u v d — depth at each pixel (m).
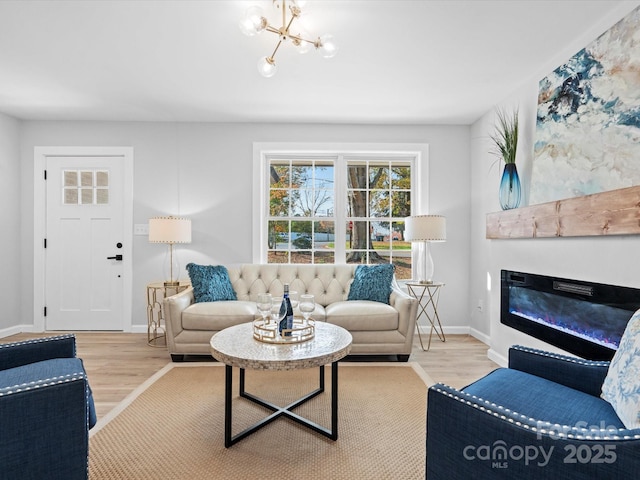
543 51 2.43
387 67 2.66
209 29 2.19
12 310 3.77
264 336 1.97
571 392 1.32
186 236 3.48
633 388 1.04
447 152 3.92
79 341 3.50
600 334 1.93
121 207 3.87
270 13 2.02
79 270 3.85
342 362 2.94
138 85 2.98
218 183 3.87
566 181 2.31
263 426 1.90
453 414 1.03
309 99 3.26
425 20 2.09
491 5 1.96
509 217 2.76
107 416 2.03
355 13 2.02
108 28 2.18
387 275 3.32
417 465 1.61
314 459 1.64
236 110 3.53
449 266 3.91
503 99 3.24
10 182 3.74
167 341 2.89
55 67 2.68
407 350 2.92
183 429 1.89
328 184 4.04
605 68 2.04
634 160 1.84
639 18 1.83
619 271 1.80
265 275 3.54
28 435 1.11
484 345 3.45
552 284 2.29
